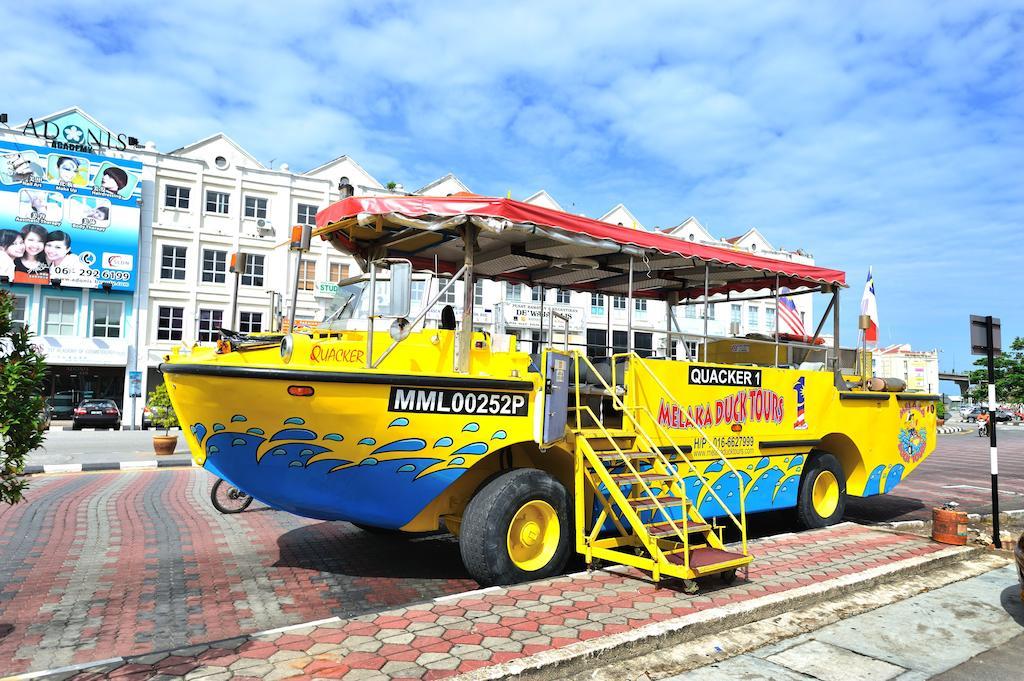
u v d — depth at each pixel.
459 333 5.67
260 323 33.41
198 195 32.59
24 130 29.92
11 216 29.55
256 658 3.77
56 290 30.70
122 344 31.44
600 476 5.77
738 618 4.68
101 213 30.84
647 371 6.66
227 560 6.69
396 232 6.67
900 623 4.91
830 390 8.50
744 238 37.84
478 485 5.92
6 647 4.42
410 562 6.70
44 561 6.56
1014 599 5.51
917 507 11.21
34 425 4.22
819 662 4.17
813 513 8.25
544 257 7.58
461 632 4.20
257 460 5.02
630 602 4.84
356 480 5.21
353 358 5.48
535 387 5.77
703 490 7.06
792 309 9.60
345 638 4.09
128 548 7.13
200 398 4.83
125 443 20.73
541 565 5.65
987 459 21.11
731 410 7.37
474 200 5.73
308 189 34.47
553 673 3.75
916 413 9.77
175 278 32.38
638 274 8.73
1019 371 56.03
